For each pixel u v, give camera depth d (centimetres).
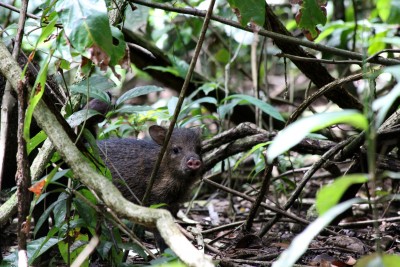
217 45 1402
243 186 1141
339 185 364
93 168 528
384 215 910
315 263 709
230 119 1245
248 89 1498
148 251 533
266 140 929
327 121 345
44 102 509
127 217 447
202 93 1239
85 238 615
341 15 1270
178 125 1052
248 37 1180
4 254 817
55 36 568
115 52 505
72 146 493
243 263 699
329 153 806
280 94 1483
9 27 658
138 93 689
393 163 836
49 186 781
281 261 350
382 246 759
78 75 728
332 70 1486
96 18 467
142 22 1094
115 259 606
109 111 773
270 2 1214
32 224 906
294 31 1289
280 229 944
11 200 601
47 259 740
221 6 1199
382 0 702
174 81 1243
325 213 360
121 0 710
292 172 927
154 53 1195
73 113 638
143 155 977
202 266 391
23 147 510
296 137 341
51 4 536
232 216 1028
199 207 1125
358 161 837
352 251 757
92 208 558
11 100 669
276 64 1535
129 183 957
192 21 1320
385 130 781
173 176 970
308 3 596
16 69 519
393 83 1166
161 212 433
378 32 1041
